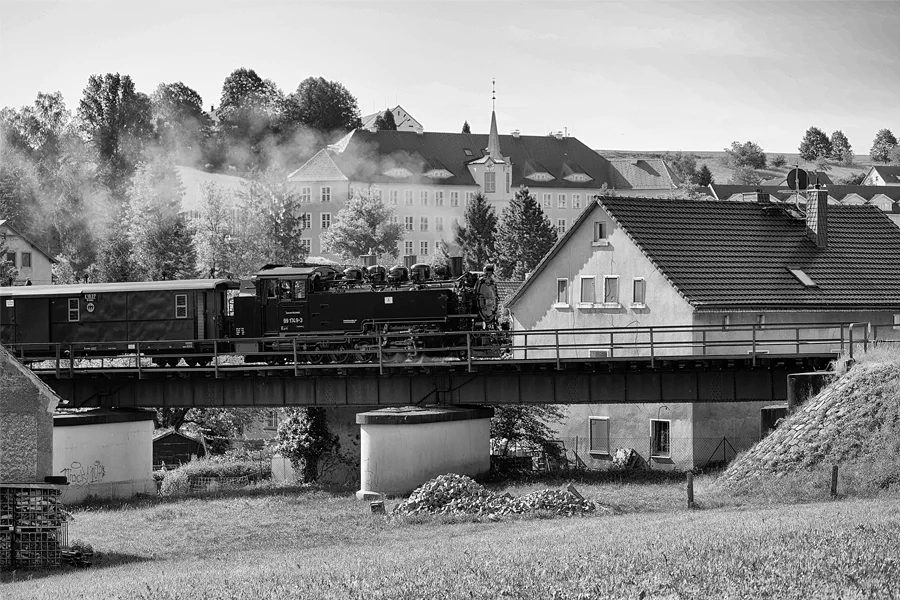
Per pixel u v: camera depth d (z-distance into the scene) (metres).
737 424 53.06
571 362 44.72
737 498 36.66
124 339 55.06
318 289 53.56
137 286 55.09
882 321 57.59
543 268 62.72
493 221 148.00
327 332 52.84
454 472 45.53
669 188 174.00
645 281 56.94
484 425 47.56
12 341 56.28
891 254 61.12
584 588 20.86
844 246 60.81
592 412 56.81
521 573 22.55
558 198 170.75
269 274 53.91
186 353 53.75
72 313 55.69
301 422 52.44
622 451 54.88
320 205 160.00
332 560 27.98
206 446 69.75
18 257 113.00
